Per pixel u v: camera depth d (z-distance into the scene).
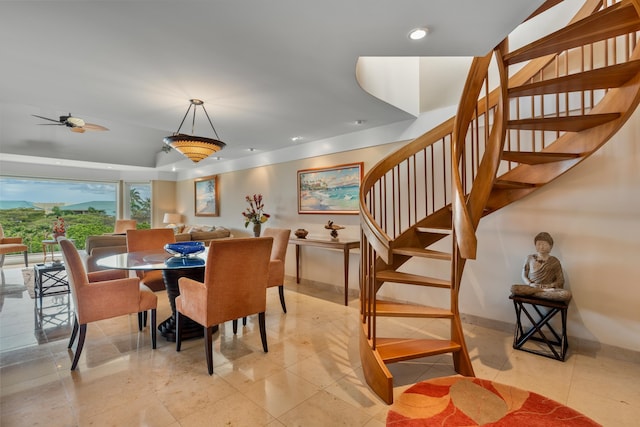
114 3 1.52
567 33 1.69
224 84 2.55
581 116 2.03
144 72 2.33
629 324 2.38
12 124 5.09
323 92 2.74
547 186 2.72
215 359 2.41
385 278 2.41
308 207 4.74
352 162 4.20
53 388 2.00
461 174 3.18
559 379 2.12
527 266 2.67
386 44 1.97
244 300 2.39
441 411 1.76
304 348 2.60
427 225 2.87
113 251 3.98
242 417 1.74
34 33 1.79
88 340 2.75
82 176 7.63
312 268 4.75
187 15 1.64
